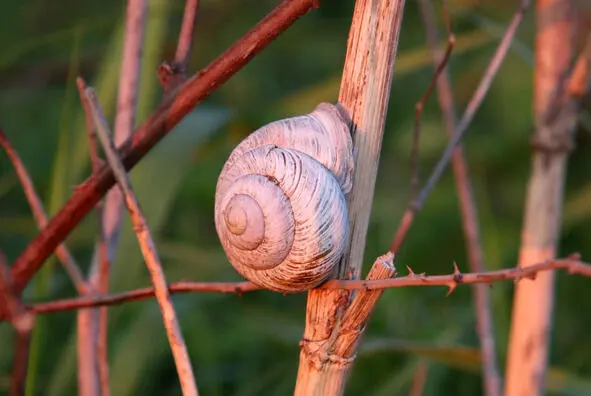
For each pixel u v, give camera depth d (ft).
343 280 1.03
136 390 1.57
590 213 1.98
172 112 1.05
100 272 1.21
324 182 1.02
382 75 1.03
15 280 1.07
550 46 1.28
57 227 1.06
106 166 1.05
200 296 1.58
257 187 1.02
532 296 1.27
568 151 1.27
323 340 1.04
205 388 1.69
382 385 1.63
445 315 1.83
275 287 1.04
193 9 1.08
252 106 2.22
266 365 1.76
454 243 2.06
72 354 1.34
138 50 1.22
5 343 1.58
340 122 1.03
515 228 2.12
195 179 2.10
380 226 2.12
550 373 1.40
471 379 1.71
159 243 1.67
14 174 1.35
